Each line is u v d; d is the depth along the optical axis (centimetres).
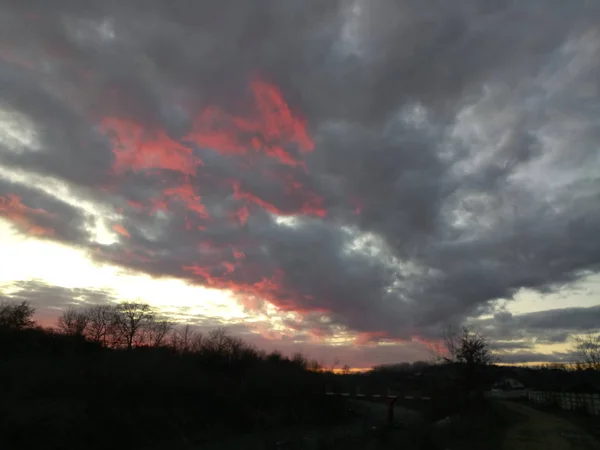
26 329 5322
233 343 7525
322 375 7675
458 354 5509
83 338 5953
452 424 3516
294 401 6419
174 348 7181
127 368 4625
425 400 6575
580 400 5025
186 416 4462
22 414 3017
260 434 4800
